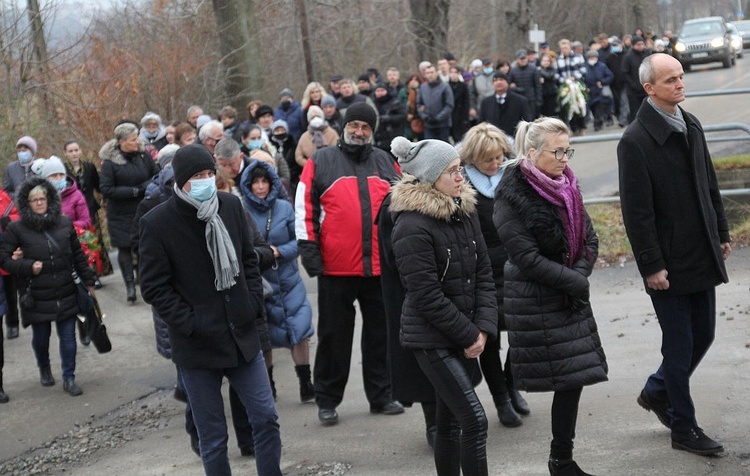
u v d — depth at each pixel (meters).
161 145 12.10
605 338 7.32
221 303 4.66
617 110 20.73
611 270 9.33
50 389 7.84
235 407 5.84
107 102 17.41
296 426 6.34
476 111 17.62
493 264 5.70
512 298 4.59
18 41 16.19
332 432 6.12
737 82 24.39
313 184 6.21
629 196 4.90
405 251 4.42
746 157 11.39
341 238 6.13
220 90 20.52
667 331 4.97
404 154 4.54
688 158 4.90
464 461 4.39
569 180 4.59
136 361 8.45
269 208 6.80
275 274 6.77
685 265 4.90
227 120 13.02
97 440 6.67
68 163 11.36
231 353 4.67
